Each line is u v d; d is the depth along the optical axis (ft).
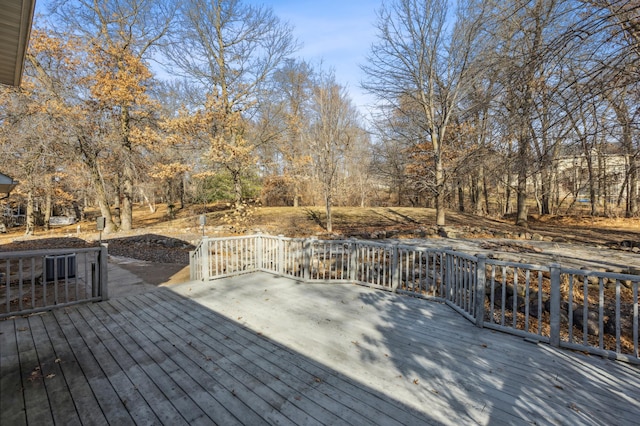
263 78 51.31
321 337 12.66
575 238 35.53
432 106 46.11
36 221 82.28
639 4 14.01
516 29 21.31
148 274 25.64
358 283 20.42
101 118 50.34
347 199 85.30
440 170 45.44
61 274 23.63
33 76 46.65
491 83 23.72
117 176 63.62
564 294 19.58
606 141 18.80
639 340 15.64
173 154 51.08
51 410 8.24
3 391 8.99
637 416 8.10
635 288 10.79
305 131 51.44
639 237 36.04
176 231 49.32
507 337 12.72
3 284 22.88
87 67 49.19
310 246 21.17
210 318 14.62
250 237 23.93
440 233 39.81
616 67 15.01
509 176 28.76
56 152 50.57
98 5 50.03
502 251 27.84
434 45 44.98
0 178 17.28
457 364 10.64
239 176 49.52
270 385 9.41
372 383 9.53
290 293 18.53
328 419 7.98
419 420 7.94
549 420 7.95
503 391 9.16
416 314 15.21
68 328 13.39
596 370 10.30
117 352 11.34
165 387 9.27
